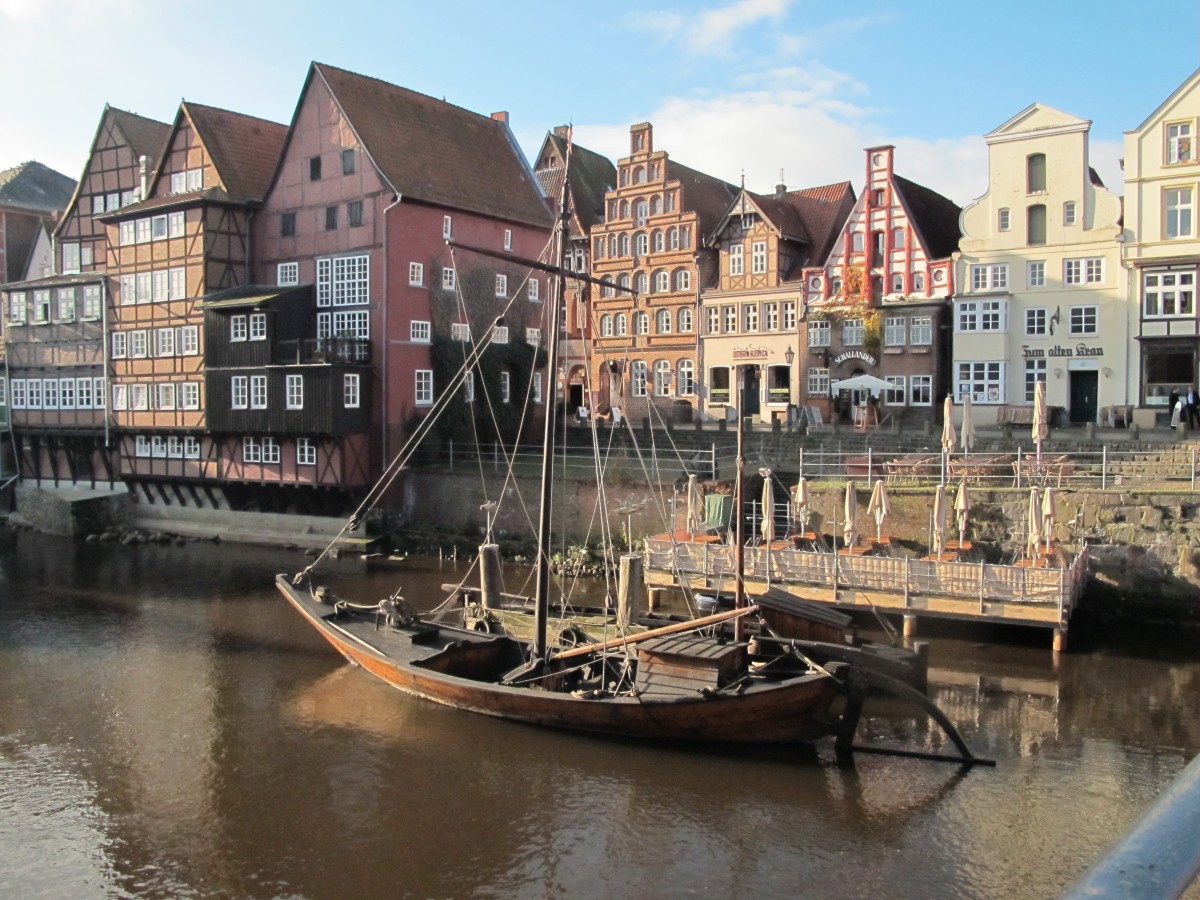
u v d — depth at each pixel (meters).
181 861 12.69
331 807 14.12
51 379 45.25
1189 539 22.97
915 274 39.25
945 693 18.36
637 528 31.64
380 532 36.66
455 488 36.00
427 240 39.28
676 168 48.91
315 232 39.56
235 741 16.66
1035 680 19.03
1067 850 12.55
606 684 18.27
